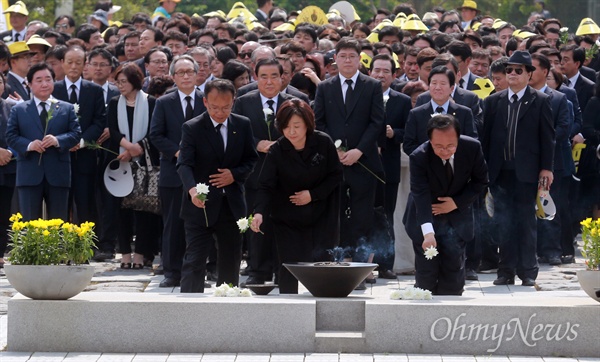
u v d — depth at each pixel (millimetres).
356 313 21984
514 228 29969
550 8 85500
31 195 31922
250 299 22078
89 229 22406
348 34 44344
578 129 35000
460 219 24703
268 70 28766
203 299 22047
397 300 22078
